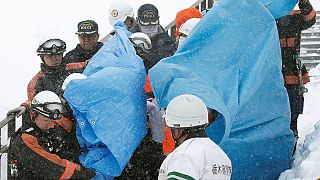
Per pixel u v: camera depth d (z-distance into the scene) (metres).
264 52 5.44
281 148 5.59
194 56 5.44
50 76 6.50
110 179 5.50
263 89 5.48
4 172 6.52
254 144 5.43
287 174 5.39
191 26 6.21
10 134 5.71
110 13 7.82
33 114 5.00
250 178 5.52
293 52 6.26
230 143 5.33
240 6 5.51
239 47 5.44
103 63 5.88
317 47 13.13
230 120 5.17
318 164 5.08
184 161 3.71
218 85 5.34
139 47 6.41
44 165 4.96
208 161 3.76
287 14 5.81
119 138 5.41
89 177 5.20
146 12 7.20
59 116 4.99
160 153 5.87
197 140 3.88
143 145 5.84
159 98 5.40
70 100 5.38
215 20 5.48
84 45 7.45
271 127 5.54
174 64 5.43
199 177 3.72
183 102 4.01
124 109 5.50
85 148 5.52
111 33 8.04
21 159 4.98
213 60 5.41
